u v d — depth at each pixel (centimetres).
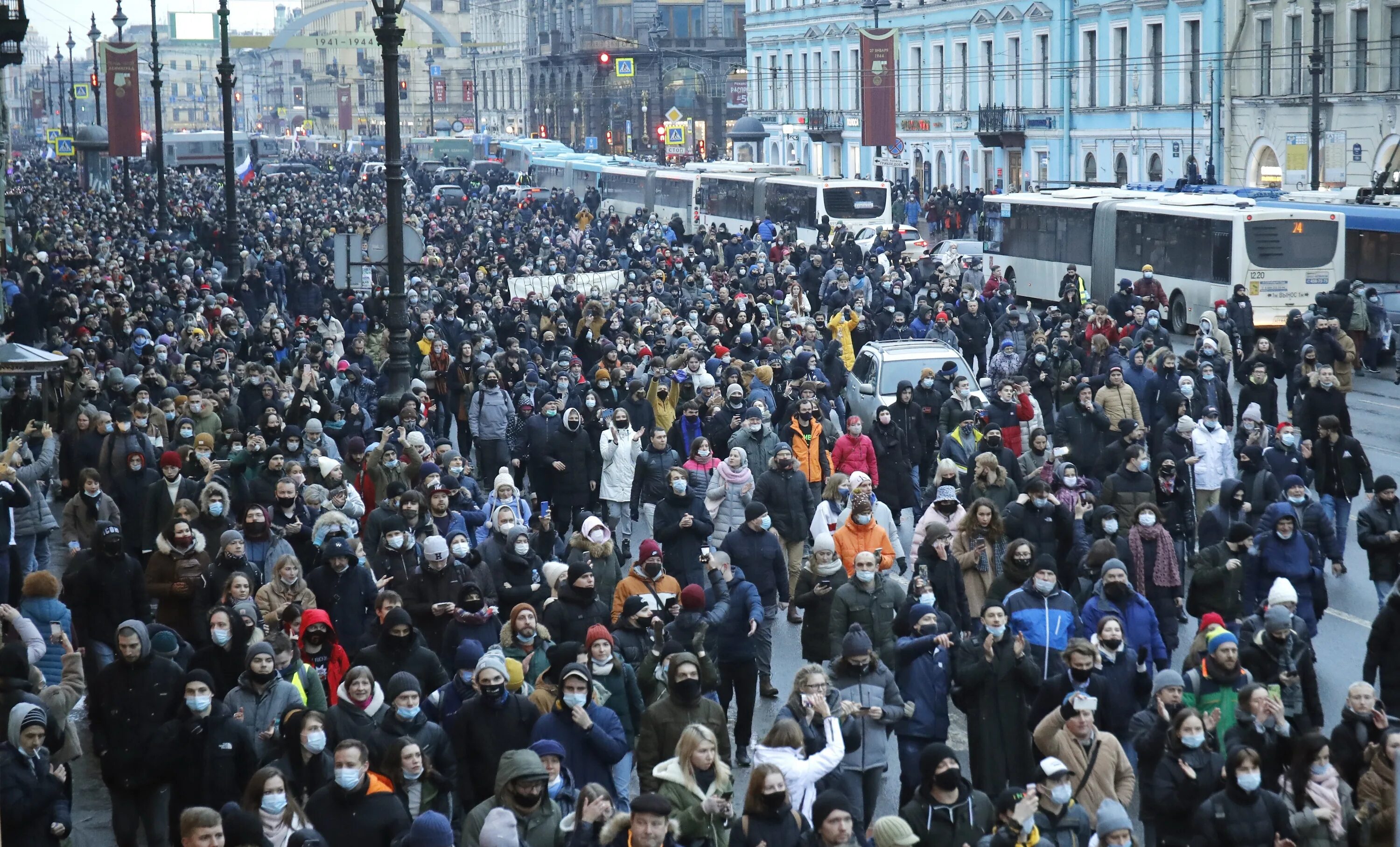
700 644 2038
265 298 6725
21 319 5988
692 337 4853
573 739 1766
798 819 1586
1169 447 3225
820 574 2281
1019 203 8625
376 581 2353
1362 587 3180
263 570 2509
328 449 3180
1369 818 1672
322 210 13488
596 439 3459
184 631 2316
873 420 3947
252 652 1853
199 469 3095
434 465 2758
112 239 10281
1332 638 2831
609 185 15275
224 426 3684
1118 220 7706
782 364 4481
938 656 1973
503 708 1798
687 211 13025
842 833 1484
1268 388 3959
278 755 1803
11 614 2080
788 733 1692
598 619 2142
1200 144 10900
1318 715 2009
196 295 6381
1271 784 1819
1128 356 4484
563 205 13838
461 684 1878
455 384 4278
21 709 1684
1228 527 2678
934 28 14175
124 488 3038
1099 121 11994
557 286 6275
